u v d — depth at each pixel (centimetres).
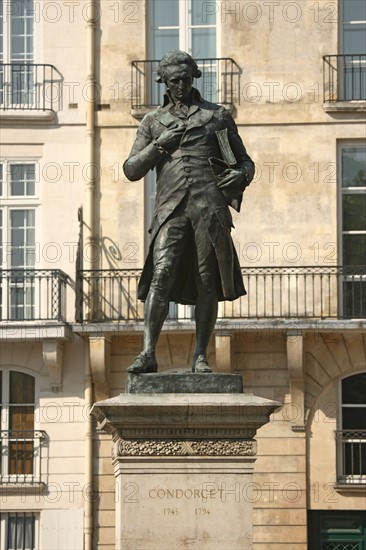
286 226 3494
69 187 3559
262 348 3462
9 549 3431
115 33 3584
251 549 1405
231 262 1492
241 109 3531
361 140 3522
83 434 3462
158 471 1415
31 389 3497
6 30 3622
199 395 1425
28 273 3516
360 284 3453
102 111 3562
